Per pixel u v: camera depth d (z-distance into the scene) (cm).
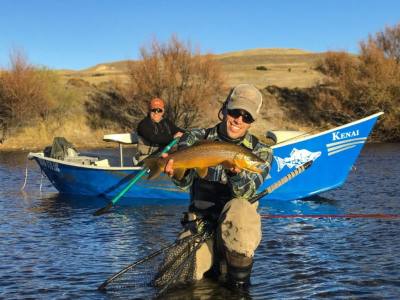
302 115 3488
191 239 566
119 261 688
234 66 5800
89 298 547
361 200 1168
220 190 559
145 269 613
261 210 1072
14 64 3131
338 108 3378
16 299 550
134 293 556
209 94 3081
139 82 3125
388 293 552
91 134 3184
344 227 875
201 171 502
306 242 773
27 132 3128
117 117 3281
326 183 1191
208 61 3120
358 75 3397
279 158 1155
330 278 602
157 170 510
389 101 3241
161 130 1155
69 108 3278
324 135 1172
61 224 938
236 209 539
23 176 1723
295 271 627
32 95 3116
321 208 1085
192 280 576
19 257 712
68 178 1287
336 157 1184
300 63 6391
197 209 567
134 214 1032
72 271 645
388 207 1076
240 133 531
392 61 3450
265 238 800
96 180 1243
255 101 526
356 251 718
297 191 1180
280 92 3731
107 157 1720
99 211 700
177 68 3095
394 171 1656
